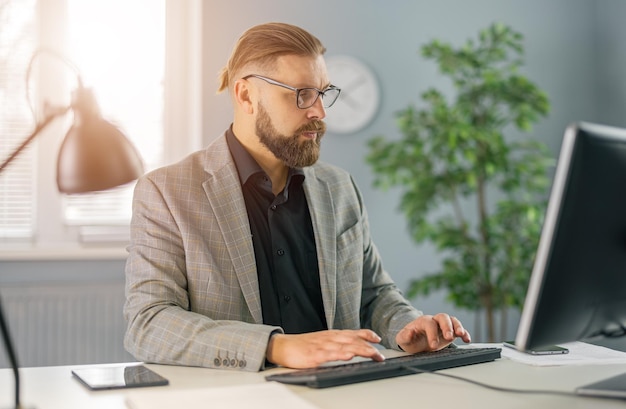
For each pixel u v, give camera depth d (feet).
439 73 12.79
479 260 11.57
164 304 4.61
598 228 3.35
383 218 12.55
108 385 3.61
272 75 5.28
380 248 12.53
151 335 4.39
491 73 11.39
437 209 12.74
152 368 4.18
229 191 5.26
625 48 13.04
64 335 11.06
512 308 13.07
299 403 3.17
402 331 4.73
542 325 3.28
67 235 11.72
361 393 3.45
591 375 3.95
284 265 5.50
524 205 11.30
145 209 5.07
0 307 2.96
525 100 11.44
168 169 5.31
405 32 12.67
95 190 3.53
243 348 4.09
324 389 3.54
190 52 12.24
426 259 12.72
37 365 10.93
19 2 11.46
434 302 12.74
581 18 13.60
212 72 11.63
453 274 11.29
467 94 11.52
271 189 5.57
